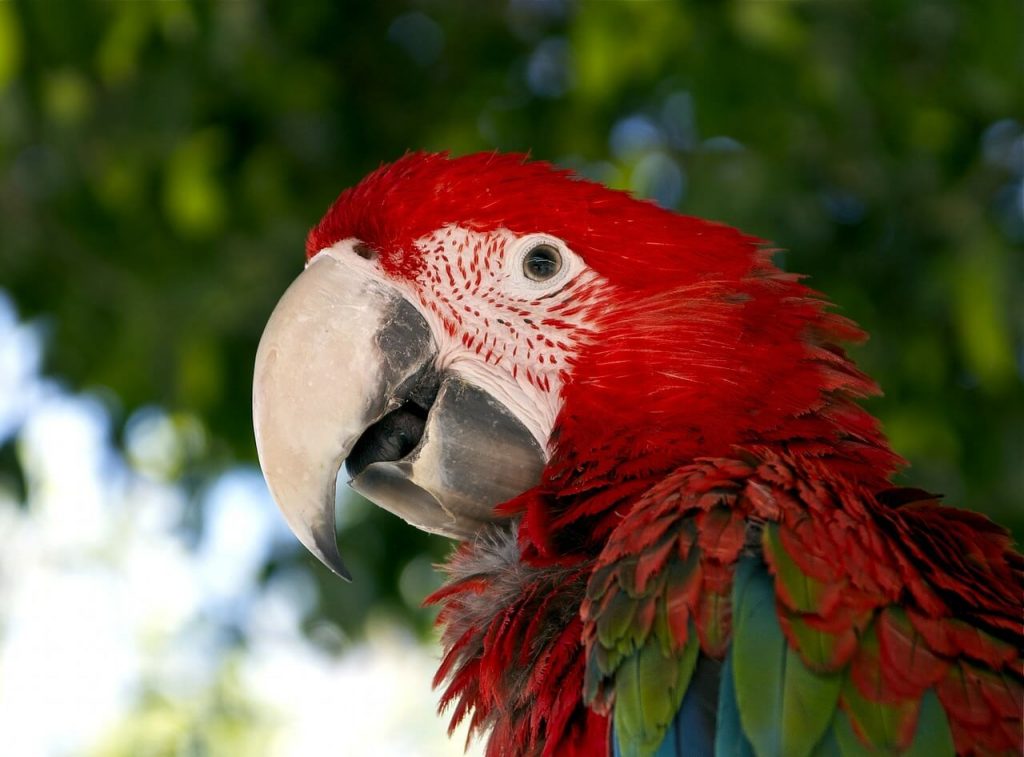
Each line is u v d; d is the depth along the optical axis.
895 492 3.02
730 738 2.58
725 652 2.67
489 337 3.38
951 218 6.27
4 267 7.09
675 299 3.29
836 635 2.62
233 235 6.86
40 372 7.28
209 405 6.95
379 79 7.13
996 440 6.64
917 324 6.47
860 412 3.24
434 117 7.05
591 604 2.82
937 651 2.63
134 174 6.70
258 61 6.66
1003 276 6.11
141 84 6.46
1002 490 6.76
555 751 2.89
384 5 7.09
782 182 6.07
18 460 7.29
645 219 3.39
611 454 3.21
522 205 3.40
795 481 2.85
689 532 2.78
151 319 6.85
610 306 3.32
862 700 2.57
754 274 3.37
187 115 6.48
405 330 3.42
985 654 2.65
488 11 7.05
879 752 2.53
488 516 3.38
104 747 8.20
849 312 6.34
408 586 7.36
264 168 6.88
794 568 2.68
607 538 3.15
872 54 6.06
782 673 2.59
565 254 3.38
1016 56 5.90
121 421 7.26
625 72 5.93
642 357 3.26
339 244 3.54
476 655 3.23
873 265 6.42
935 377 6.48
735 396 3.21
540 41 7.02
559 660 2.96
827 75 5.92
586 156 6.75
